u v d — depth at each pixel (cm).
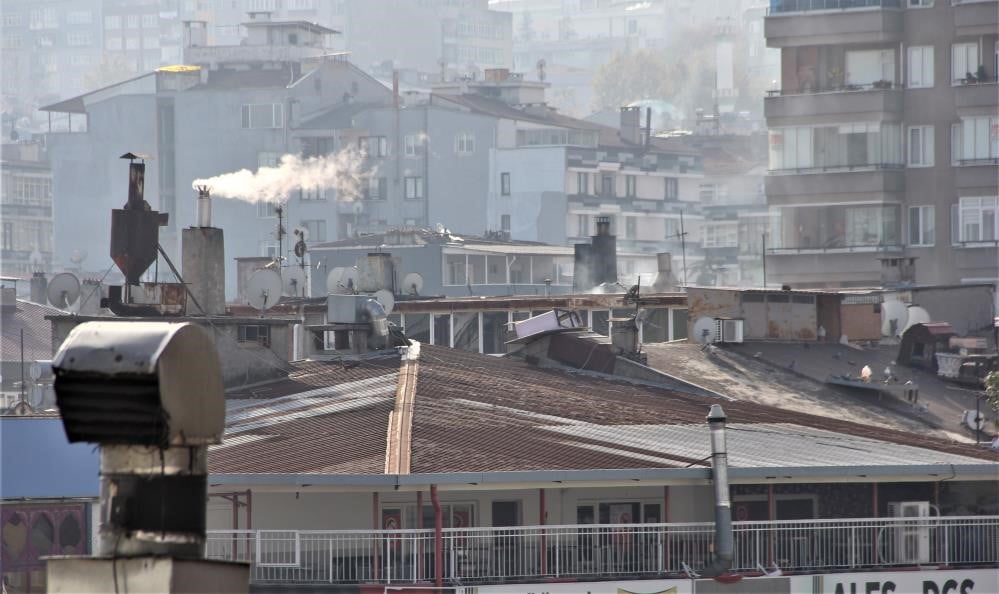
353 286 19012
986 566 9306
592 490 9300
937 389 14700
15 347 19338
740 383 13350
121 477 2631
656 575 8675
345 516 8881
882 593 9088
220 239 12012
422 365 11312
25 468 8081
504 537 8556
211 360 2664
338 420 9612
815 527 8969
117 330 2616
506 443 9088
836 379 13900
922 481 9412
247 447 8956
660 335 18512
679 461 8950
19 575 8056
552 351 12450
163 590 2589
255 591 8331
